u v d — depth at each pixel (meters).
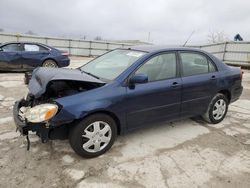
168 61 3.92
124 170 3.08
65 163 3.18
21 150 3.44
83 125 3.15
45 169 3.04
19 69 9.52
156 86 3.66
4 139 3.74
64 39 23.17
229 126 4.62
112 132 3.42
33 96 3.35
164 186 2.81
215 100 4.54
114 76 3.53
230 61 17.27
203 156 3.48
